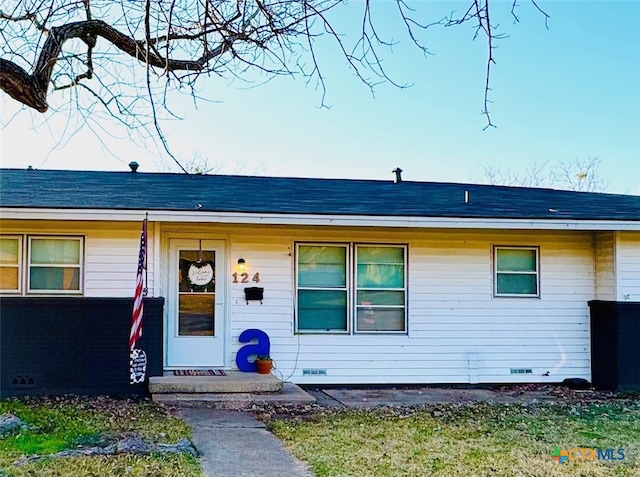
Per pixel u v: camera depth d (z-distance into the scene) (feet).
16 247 33.06
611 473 19.17
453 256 37.55
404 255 37.14
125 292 33.27
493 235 37.99
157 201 33.78
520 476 18.71
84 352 31.96
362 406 30.30
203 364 34.88
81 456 19.47
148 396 31.40
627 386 36.11
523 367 37.70
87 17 18.12
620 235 36.88
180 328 34.86
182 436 22.79
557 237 38.60
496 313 37.70
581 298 38.58
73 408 27.91
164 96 17.29
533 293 38.24
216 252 35.45
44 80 17.94
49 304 31.89
